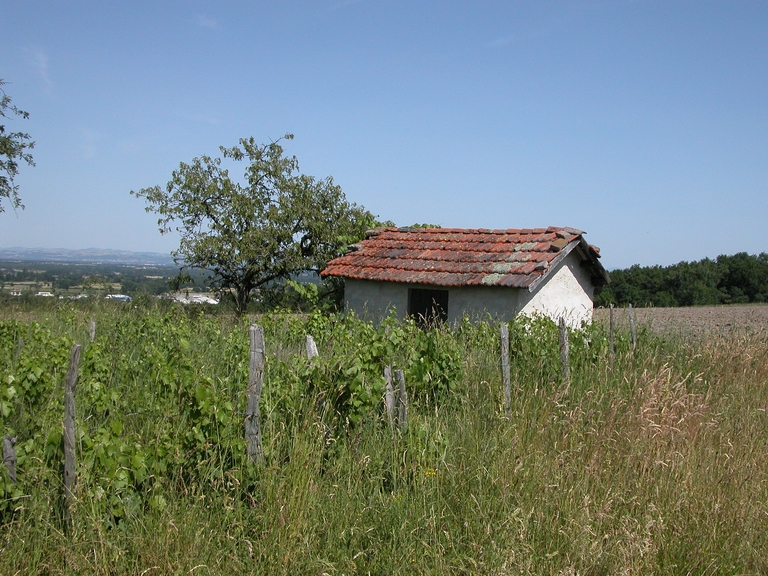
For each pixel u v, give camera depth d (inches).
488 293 532.7
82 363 287.3
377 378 244.7
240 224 735.1
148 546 166.1
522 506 198.4
